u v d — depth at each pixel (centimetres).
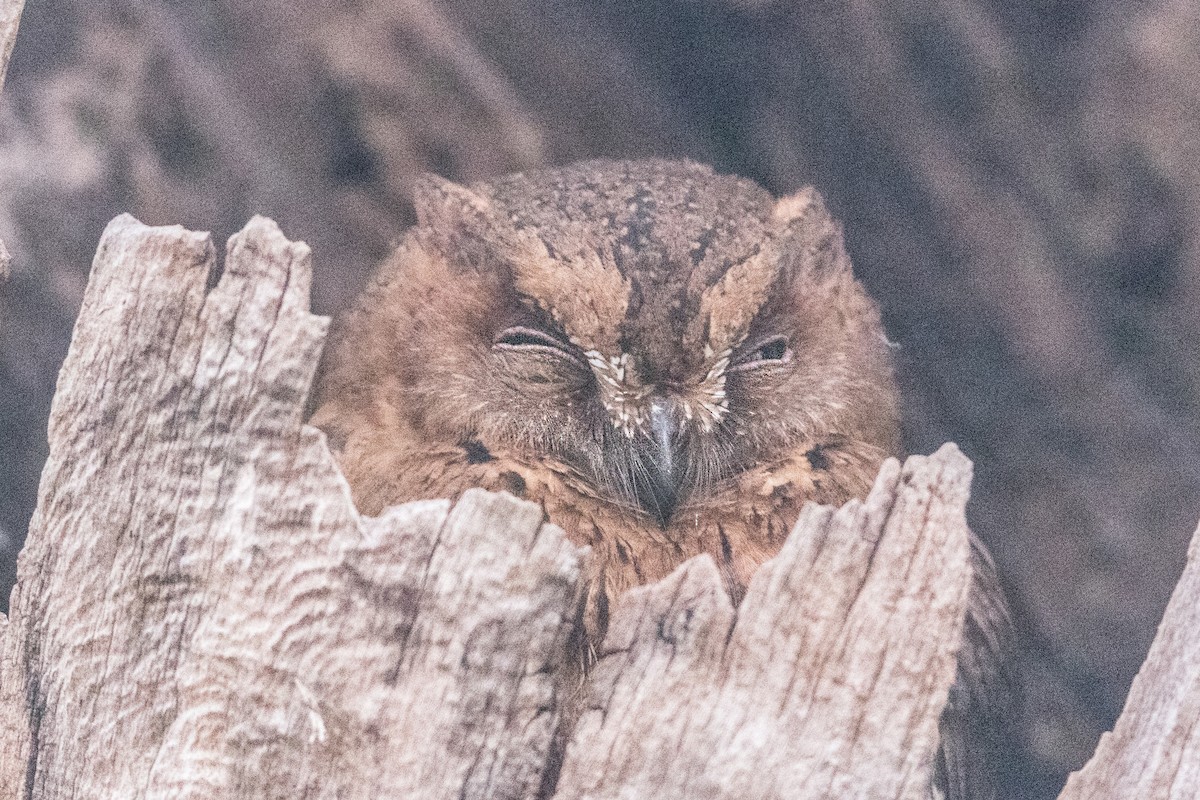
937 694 282
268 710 282
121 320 282
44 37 295
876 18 295
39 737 283
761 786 282
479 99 297
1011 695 294
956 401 297
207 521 282
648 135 297
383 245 298
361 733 282
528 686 282
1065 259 296
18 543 294
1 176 295
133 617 282
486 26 296
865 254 297
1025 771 298
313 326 282
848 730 282
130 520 282
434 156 297
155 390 282
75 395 282
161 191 296
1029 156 296
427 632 282
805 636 282
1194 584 283
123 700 282
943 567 282
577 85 297
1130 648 298
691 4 295
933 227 296
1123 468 297
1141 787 282
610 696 282
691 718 282
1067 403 297
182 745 282
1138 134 295
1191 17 294
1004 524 298
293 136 297
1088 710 299
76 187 296
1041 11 295
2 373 295
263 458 282
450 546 282
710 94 297
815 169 296
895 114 296
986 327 297
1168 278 296
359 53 296
